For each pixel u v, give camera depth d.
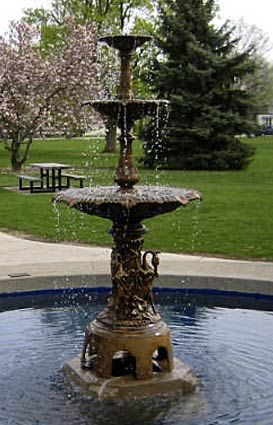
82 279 7.83
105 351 4.93
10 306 7.48
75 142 50.19
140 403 4.71
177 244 10.54
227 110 26.19
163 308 7.36
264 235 11.34
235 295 7.65
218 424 4.39
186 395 4.86
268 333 6.43
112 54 29.64
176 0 26.55
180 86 26.08
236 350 5.89
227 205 15.54
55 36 33.72
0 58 24.77
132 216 4.95
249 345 6.04
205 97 25.48
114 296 5.14
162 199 4.68
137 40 4.84
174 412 4.57
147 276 5.14
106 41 4.91
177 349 5.90
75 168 25.95
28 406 4.67
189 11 26.25
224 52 27.06
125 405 4.68
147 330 4.98
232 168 26.23
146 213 4.90
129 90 5.00
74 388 4.96
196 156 25.70
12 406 4.67
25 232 11.90
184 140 25.78
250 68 26.28
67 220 13.27
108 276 7.84
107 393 4.78
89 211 4.88
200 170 25.78
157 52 29.64
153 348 4.93
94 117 26.67
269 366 5.47
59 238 11.24
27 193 18.20
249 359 5.65
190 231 11.84
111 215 4.94
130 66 5.00
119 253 5.16
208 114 25.50
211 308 7.36
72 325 6.71
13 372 5.34
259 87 56.84
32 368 5.43
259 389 4.98
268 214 14.04
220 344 6.06
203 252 9.89
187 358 5.65
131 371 5.02
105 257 9.48
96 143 42.91
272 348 5.95
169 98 25.56
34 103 24.83
